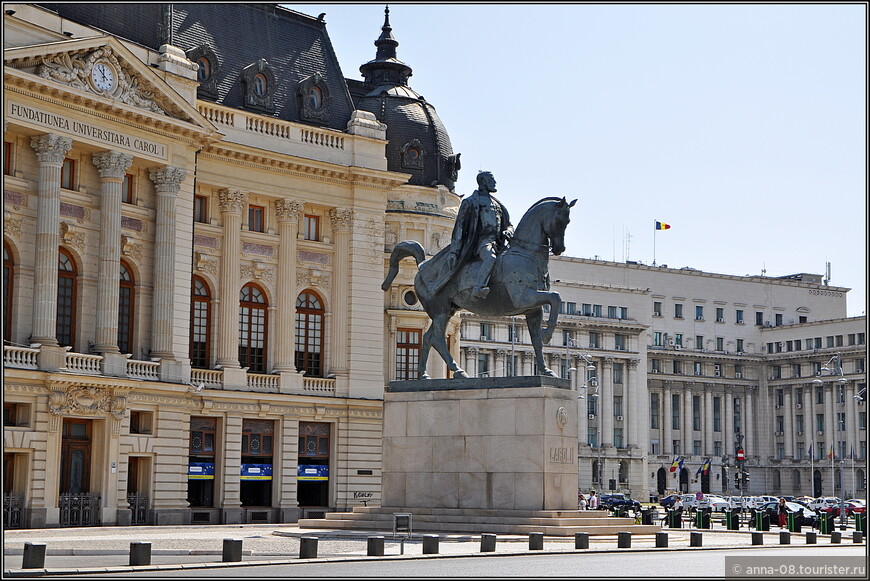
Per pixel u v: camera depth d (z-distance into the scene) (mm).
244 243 70750
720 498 103125
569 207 40812
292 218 72312
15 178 56312
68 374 55906
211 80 69625
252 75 71938
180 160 63594
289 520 69750
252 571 29156
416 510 41938
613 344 148625
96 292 60062
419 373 43312
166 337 62281
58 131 57000
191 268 64750
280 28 76000
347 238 74500
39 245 56469
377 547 33469
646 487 148250
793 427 167625
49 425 55781
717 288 168500
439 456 42000
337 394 73125
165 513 61594
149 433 61781
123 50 59594
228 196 69562
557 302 40156
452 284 42594
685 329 164750
